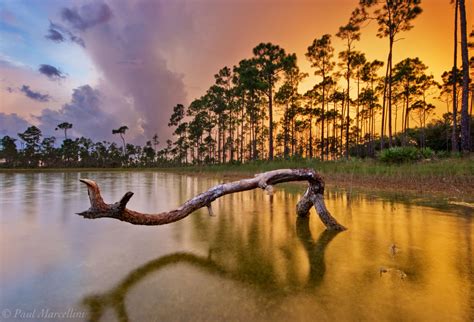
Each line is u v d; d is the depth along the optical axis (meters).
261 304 2.01
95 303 2.05
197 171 28.58
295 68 31.27
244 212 5.92
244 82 26.53
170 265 2.83
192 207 4.35
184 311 1.92
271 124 25.89
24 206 6.66
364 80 29.03
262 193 9.22
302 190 9.96
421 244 3.50
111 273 2.61
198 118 42.56
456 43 18.23
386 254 3.13
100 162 58.97
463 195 7.50
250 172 20.45
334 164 17.11
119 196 8.77
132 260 2.98
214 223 4.84
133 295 2.16
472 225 4.50
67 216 5.46
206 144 46.12
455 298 2.11
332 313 1.89
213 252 3.25
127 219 3.60
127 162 61.78
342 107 33.00
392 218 5.06
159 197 8.45
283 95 30.17
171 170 38.44
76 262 2.92
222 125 40.78
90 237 3.94
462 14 14.82
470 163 10.29
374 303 2.03
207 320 1.80
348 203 6.73
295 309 1.94
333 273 2.59
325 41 26.41
